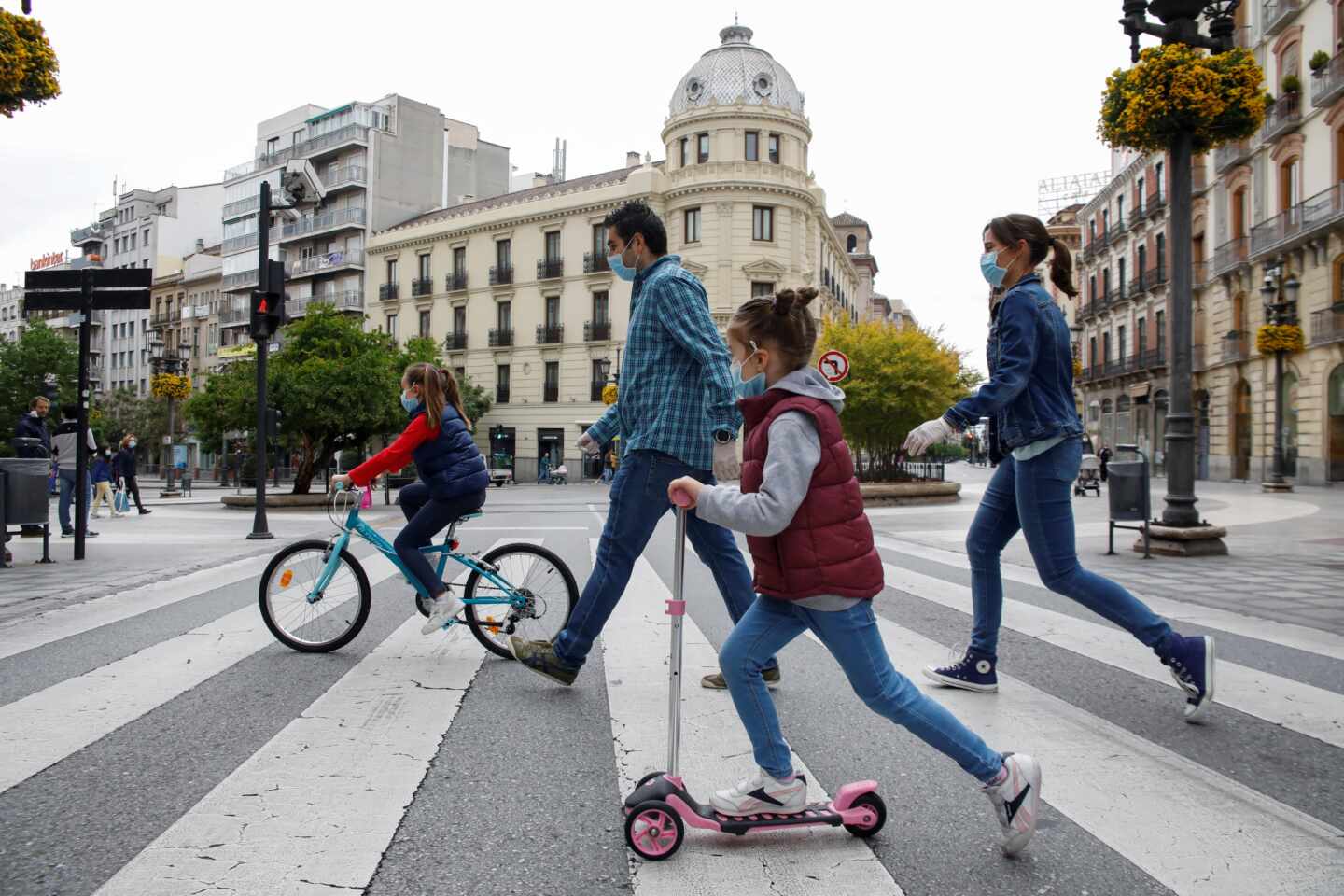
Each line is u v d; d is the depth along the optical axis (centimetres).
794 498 221
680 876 220
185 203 7650
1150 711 354
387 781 280
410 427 433
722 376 343
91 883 214
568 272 4469
